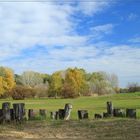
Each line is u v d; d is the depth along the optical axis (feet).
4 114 76.07
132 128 64.59
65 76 537.65
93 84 543.80
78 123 70.79
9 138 59.36
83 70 546.67
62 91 524.11
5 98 503.20
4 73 516.32
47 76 571.69
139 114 106.83
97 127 66.44
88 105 226.17
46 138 59.00
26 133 63.57
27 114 88.53
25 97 499.10
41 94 517.55
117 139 57.16
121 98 363.56
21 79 563.89
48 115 83.71
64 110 82.58
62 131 64.34
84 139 57.52
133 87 549.13
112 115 83.76
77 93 524.11
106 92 542.16
